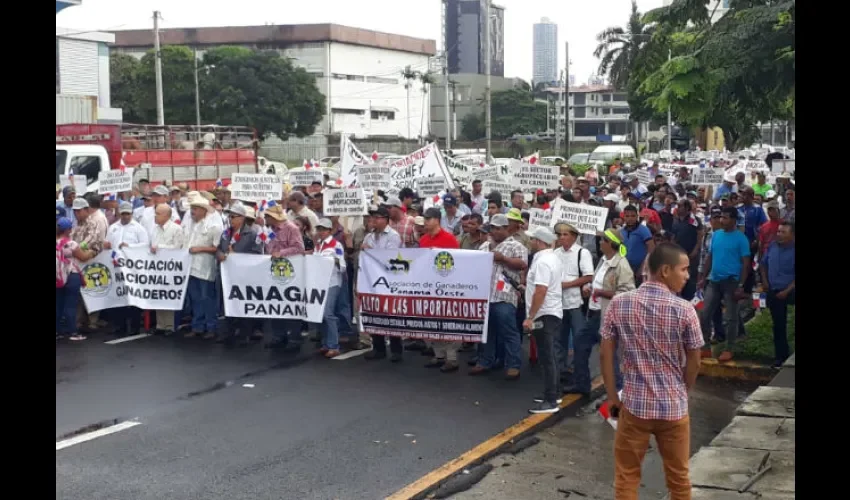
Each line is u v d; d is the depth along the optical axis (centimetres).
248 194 1391
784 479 727
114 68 6881
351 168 1755
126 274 1336
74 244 1307
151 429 886
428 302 1133
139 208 1547
